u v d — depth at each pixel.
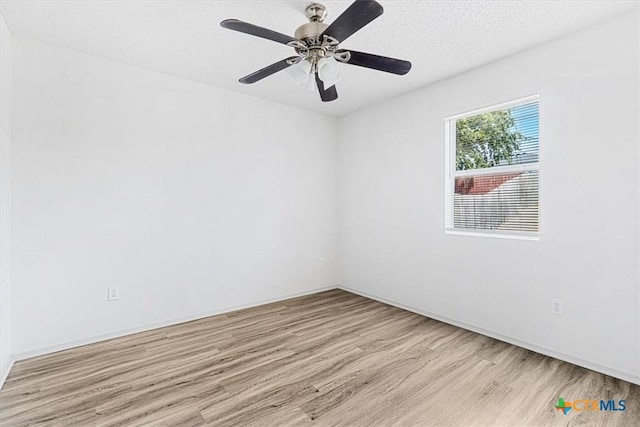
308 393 2.03
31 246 2.47
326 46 1.86
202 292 3.38
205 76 3.16
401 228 3.69
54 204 2.56
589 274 2.28
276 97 3.76
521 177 2.75
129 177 2.91
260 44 2.53
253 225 3.75
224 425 1.73
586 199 2.28
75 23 2.24
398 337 2.88
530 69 2.57
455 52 2.63
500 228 2.90
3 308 2.21
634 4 2.00
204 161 3.36
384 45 2.51
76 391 2.04
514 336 2.71
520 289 2.67
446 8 2.04
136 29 2.32
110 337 2.84
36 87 2.48
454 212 3.29
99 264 2.78
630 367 2.11
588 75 2.26
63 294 2.61
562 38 2.38
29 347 2.47
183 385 2.11
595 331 2.26
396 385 2.12
